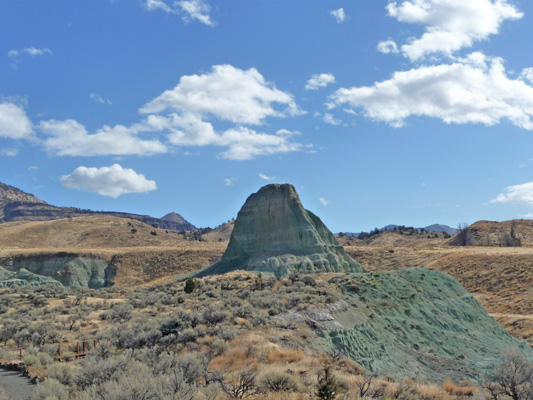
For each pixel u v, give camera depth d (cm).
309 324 3597
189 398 1538
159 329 3250
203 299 4759
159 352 2720
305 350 3109
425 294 5247
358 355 3397
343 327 3684
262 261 7950
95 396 1481
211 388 1867
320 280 5388
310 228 8500
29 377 2038
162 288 6600
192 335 3034
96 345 3020
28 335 3366
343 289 4862
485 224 18062
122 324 3734
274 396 2002
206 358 2464
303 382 2291
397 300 4809
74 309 4903
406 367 3503
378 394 2377
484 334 4906
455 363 3862
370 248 13588
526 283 7694
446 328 4672
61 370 1962
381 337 3859
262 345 2947
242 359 2728
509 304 7050
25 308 5034
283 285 5281
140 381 1523
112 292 7819
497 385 2962
